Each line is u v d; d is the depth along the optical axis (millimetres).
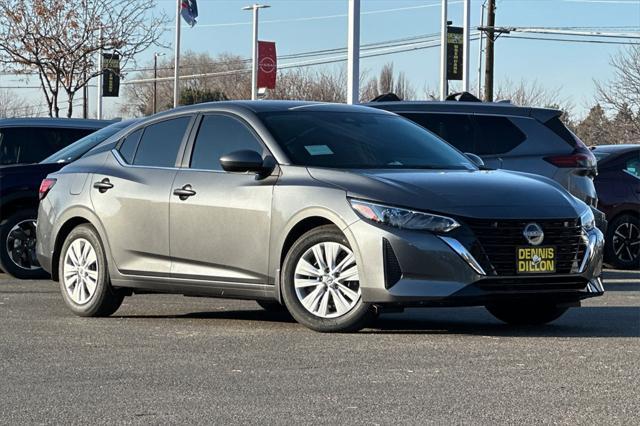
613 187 19906
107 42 32812
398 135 11570
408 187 10055
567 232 10156
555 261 10047
